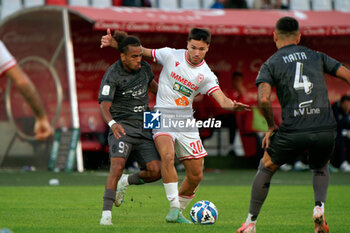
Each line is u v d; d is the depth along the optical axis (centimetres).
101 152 5022
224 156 5731
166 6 6344
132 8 5356
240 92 5909
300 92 1886
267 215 2573
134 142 2267
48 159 4888
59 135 4972
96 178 4484
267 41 6116
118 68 2236
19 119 4500
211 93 2289
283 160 1934
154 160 2303
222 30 5297
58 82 4953
